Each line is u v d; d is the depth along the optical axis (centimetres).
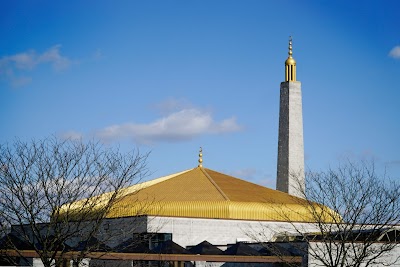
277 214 10275
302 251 7338
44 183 6000
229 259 8081
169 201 10300
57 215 5825
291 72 13212
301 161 12888
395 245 6819
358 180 10381
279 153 12975
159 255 7875
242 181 11731
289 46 13325
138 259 7744
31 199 5919
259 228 10156
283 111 13062
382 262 7062
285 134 12938
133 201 9631
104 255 7325
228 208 10162
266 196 10875
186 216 9956
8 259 6894
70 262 7375
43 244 5728
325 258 6506
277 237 9862
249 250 8488
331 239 6519
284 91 13112
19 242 7088
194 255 8038
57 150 7162
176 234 9819
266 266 8300
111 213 9781
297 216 10225
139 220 9531
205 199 10462
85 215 6344
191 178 11431
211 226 10000
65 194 6719
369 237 6512
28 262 7350
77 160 6394
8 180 5894
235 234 10075
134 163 6906
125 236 9431
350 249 6825
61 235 5897
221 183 11288
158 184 11175
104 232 9544
